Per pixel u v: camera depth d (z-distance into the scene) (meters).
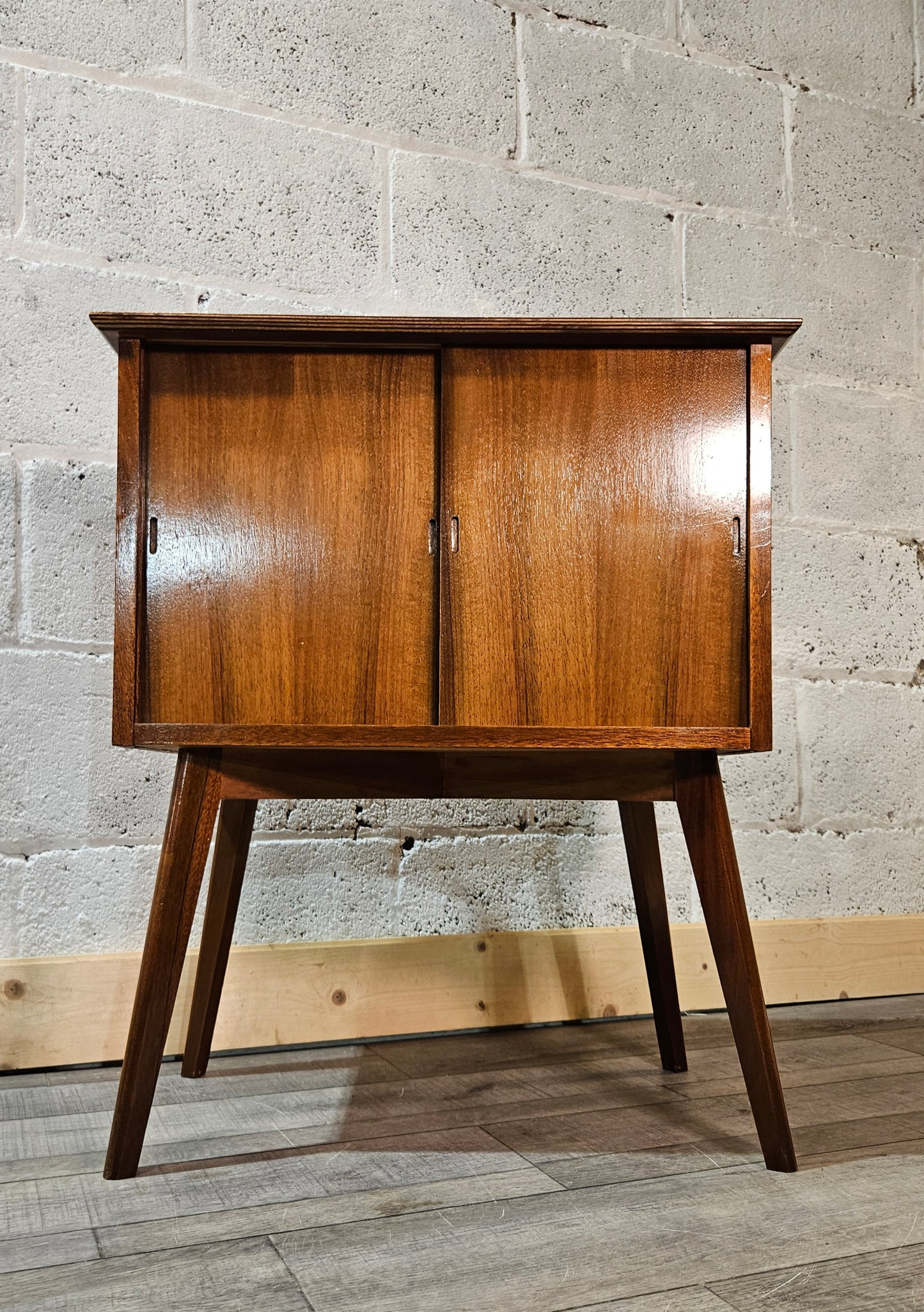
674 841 1.55
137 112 1.36
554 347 0.88
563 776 0.92
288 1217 0.76
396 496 0.87
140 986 0.85
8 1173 0.85
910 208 1.83
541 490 0.87
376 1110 1.02
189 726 0.84
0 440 1.28
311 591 0.86
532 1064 1.21
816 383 1.72
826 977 1.61
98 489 1.32
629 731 0.86
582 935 1.47
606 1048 1.30
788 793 1.63
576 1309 0.62
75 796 1.28
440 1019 1.38
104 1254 0.70
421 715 0.86
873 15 1.83
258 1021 1.30
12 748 1.26
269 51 1.43
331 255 1.45
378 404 0.88
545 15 1.59
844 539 1.71
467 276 1.52
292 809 1.37
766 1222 0.75
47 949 1.25
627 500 0.88
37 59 1.32
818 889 1.64
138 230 1.35
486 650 0.86
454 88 1.53
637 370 0.88
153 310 1.36
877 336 1.78
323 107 1.46
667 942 1.18
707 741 0.86
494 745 0.85
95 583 1.31
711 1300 0.63
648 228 1.63
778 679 1.64
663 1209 0.77
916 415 1.80
